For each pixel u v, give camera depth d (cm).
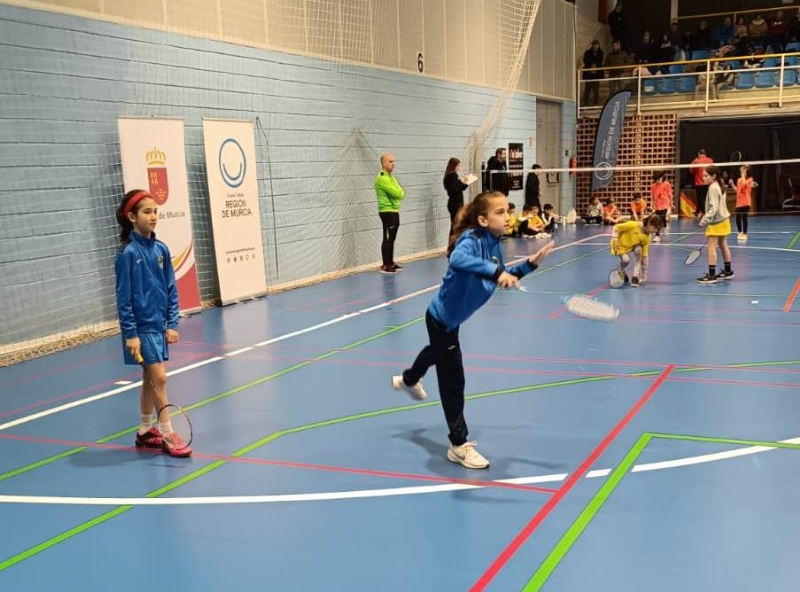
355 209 1270
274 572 306
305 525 349
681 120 2105
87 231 802
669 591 281
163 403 446
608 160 2142
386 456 434
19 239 728
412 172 1439
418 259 1447
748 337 699
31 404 565
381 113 1325
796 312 807
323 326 818
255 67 1031
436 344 405
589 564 303
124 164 817
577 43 2355
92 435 493
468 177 1345
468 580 294
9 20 710
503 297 965
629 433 455
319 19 1152
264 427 493
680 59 2311
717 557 306
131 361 438
